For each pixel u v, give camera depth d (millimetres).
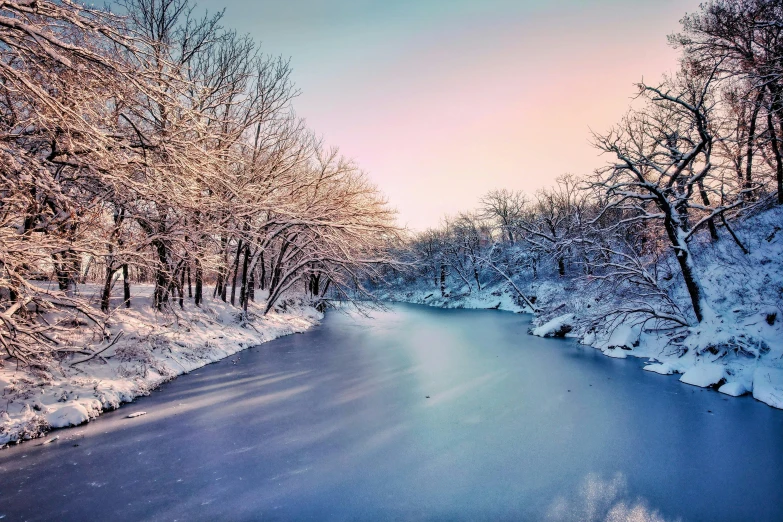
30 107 6969
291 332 22328
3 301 8164
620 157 13180
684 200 13500
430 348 17781
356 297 26719
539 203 44656
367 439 7840
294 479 6277
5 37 5852
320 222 19422
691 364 12539
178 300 17516
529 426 8523
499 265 46062
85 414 8492
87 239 8961
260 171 18828
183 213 12188
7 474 6305
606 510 5465
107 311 12078
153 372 11336
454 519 5254
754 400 9938
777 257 14641
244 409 9531
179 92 9008
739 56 14984
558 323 20844
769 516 5301
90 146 7320
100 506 5488
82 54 6219
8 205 7262
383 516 5309
